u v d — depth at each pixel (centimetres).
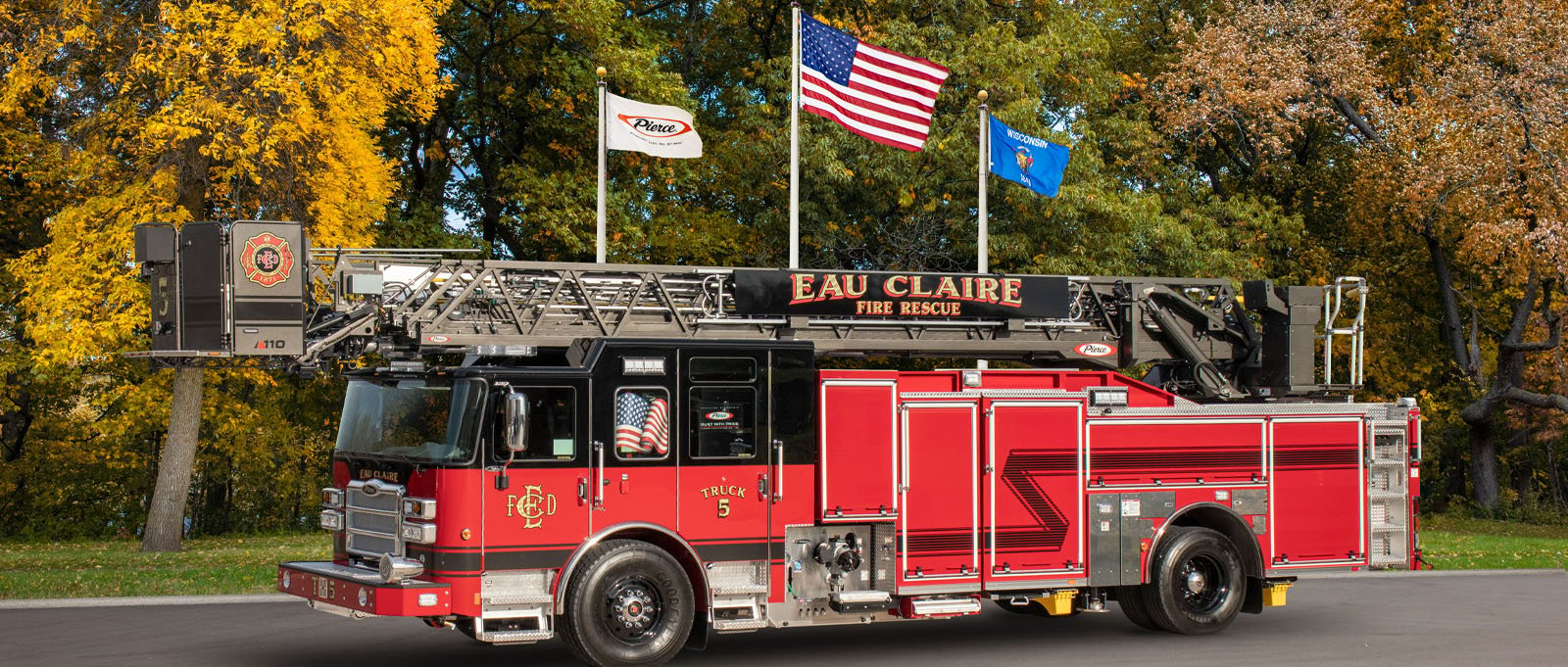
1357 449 1355
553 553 1023
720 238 2795
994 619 1404
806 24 1895
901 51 2603
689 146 1822
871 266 2747
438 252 1230
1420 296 3906
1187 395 1466
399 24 1953
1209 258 2909
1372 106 3234
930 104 1925
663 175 2691
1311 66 3269
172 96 1931
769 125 2647
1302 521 1326
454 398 1017
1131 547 1245
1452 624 1359
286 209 1956
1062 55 2783
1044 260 2633
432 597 988
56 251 1964
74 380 2672
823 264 2747
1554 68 3042
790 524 1107
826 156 2508
